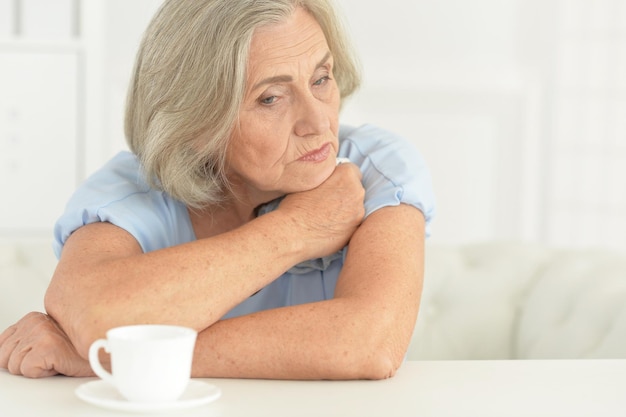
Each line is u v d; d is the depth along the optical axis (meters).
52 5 3.56
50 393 1.22
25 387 1.27
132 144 1.75
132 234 1.61
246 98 1.56
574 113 4.92
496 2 4.87
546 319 2.18
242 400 1.18
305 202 1.59
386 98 4.86
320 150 1.61
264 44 1.54
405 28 4.84
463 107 4.90
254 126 1.57
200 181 1.68
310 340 1.35
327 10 1.65
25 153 3.59
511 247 2.37
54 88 3.58
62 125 3.60
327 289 1.79
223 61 1.54
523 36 4.90
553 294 2.19
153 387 1.08
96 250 1.51
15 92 3.56
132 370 1.07
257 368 1.34
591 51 4.91
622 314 2.03
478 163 4.94
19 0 3.56
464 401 1.17
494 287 2.29
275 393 1.23
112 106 4.50
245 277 1.44
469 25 4.87
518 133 4.93
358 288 1.48
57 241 1.66
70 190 3.62
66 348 1.37
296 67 1.54
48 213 3.63
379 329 1.39
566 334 2.12
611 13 4.89
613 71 4.91
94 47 3.57
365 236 1.59
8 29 3.55
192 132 1.61
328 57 1.60
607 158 4.95
